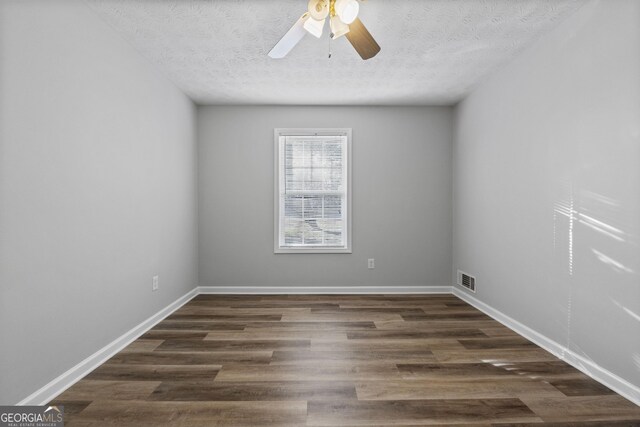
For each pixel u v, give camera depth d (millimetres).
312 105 4621
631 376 2039
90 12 2398
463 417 1838
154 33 2756
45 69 1992
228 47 3010
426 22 2621
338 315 3676
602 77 2227
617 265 2127
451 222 4664
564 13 2482
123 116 2818
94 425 1757
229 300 4293
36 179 1930
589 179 2338
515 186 3199
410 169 4672
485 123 3770
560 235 2619
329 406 1938
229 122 4609
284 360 2547
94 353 2449
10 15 1766
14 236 1794
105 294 2574
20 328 1834
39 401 1938
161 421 1793
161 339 2975
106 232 2584
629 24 2033
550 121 2723
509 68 3301
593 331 2309
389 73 3584
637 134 1995
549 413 1878
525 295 3059
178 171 3969
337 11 1979
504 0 2350
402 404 1961
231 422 1786
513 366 2453
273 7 2436
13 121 1785
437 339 2977
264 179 4629
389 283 4664
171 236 3773
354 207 4656
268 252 4648
